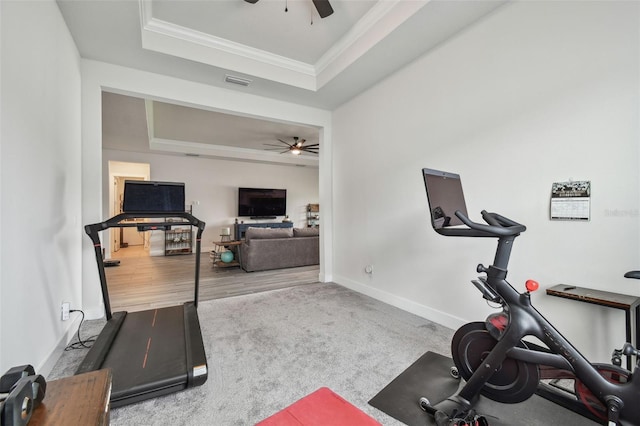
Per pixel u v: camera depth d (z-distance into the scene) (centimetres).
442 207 161
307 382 170
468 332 152
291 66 324
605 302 143
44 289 172
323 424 137
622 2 155
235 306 304
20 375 75
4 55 130
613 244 159
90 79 267
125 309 304
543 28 187
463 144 236
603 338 165
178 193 256
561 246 180
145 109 388
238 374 178
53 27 191
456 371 172
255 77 305
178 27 259
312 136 634
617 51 157
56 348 189
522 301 134
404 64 287
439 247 257
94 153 269
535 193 192
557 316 182
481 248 224
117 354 179
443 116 252
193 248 745
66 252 217
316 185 962
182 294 357
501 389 138
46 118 179
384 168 318
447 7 209
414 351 206
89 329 245
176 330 215
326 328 246
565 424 138
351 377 175
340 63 299
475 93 226
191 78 305
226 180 802
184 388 159
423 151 271
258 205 835
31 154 157
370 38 259
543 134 188
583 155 170
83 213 266
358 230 360
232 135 625
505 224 145
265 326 251
